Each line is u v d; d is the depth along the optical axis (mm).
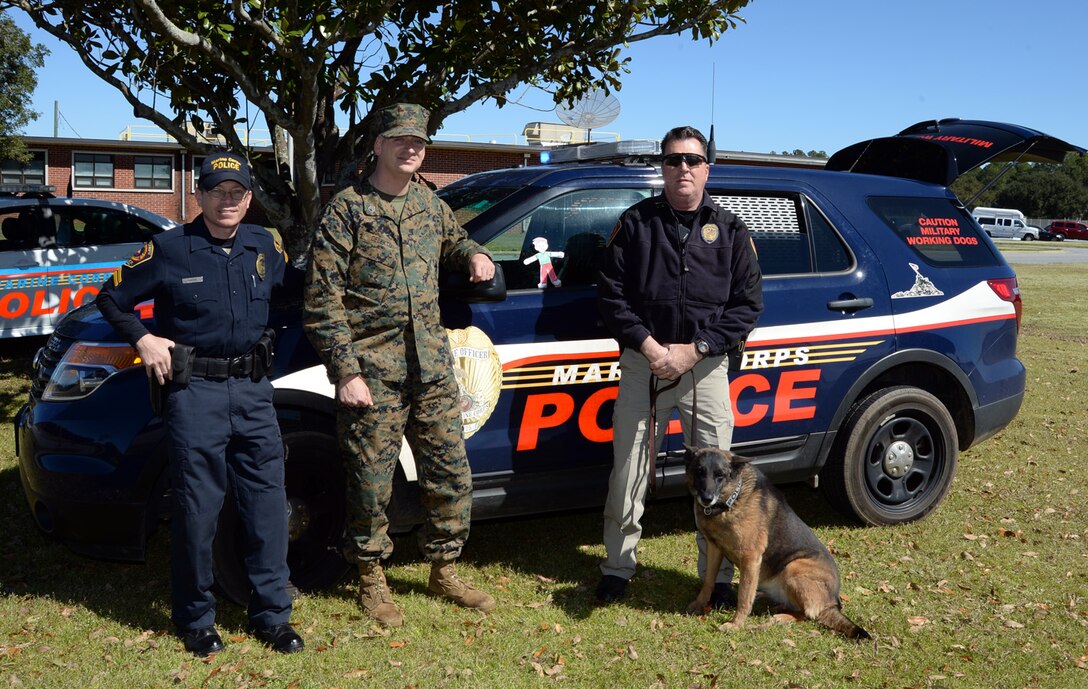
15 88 25672
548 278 3936
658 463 4129
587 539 4598
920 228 4750
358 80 5992
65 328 3893
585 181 4066
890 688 3129
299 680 3080
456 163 32062
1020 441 6613
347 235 3227
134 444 3422
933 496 4762
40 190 8750
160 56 5867
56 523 3512
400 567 4117
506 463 3842
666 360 3555
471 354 3719
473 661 3260
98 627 3445
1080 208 85125
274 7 5293
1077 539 4629
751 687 3121
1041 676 3227
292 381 3520
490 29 6062
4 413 6711
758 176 4426
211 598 3303
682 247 3576
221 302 3082
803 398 4324
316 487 3719
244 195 3084
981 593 3941
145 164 30875
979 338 4773
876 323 4453
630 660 3297
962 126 5426
